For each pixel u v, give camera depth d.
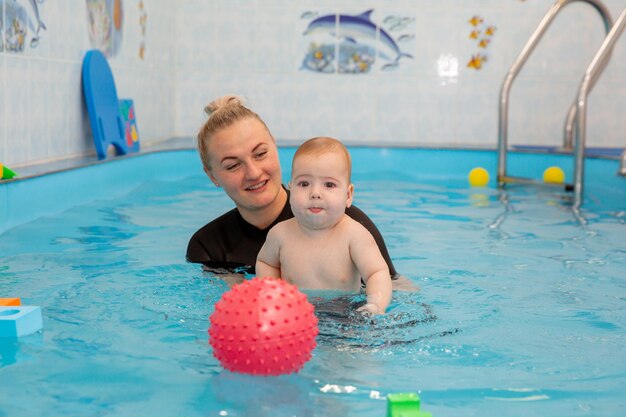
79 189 3.52
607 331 1.69
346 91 5.92
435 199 3.81
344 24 5.84
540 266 2.34
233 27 5.93
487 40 5.77
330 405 1.25
